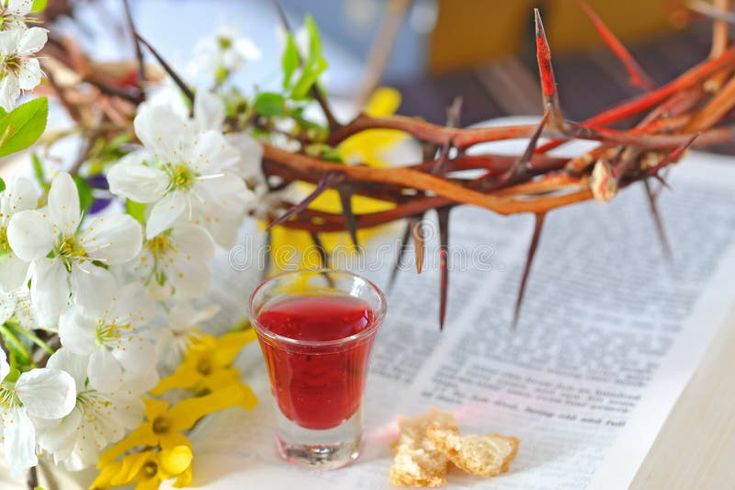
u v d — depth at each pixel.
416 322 0.41
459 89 0.60
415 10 0.71
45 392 0.33
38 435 0.34
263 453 0.36
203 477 0.35
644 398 0.37
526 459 0.36
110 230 0.34
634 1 0.75
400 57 0.75
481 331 0.41
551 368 0.39
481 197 0.36
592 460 0.35
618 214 0.47
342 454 0.36
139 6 0.75
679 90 0.38
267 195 0.39
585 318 0.41
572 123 0.34
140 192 0.35
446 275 0.36
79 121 0.42
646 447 0.35
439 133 0.37
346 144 0.44
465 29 0.73
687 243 0.45
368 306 0.36
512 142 0.49
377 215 0.38
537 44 0.32
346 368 0.35
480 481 0.35
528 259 0.37
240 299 0.42
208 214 0.36
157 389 0.38
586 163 0.37
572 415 0.37
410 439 0.36
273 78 0.43
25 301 0.34
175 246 0.36
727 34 0.41
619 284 0.43
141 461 0.35
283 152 0.38
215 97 0.37
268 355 0.35
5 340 0.35
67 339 0.34
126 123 0.40
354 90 0.66
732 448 0.35
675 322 0.41
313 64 0.39
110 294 0.34
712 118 0.39
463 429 0.37
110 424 0.35
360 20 0.83
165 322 0.40
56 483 0.36
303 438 0.36
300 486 0.35
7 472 0.35
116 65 0.42
